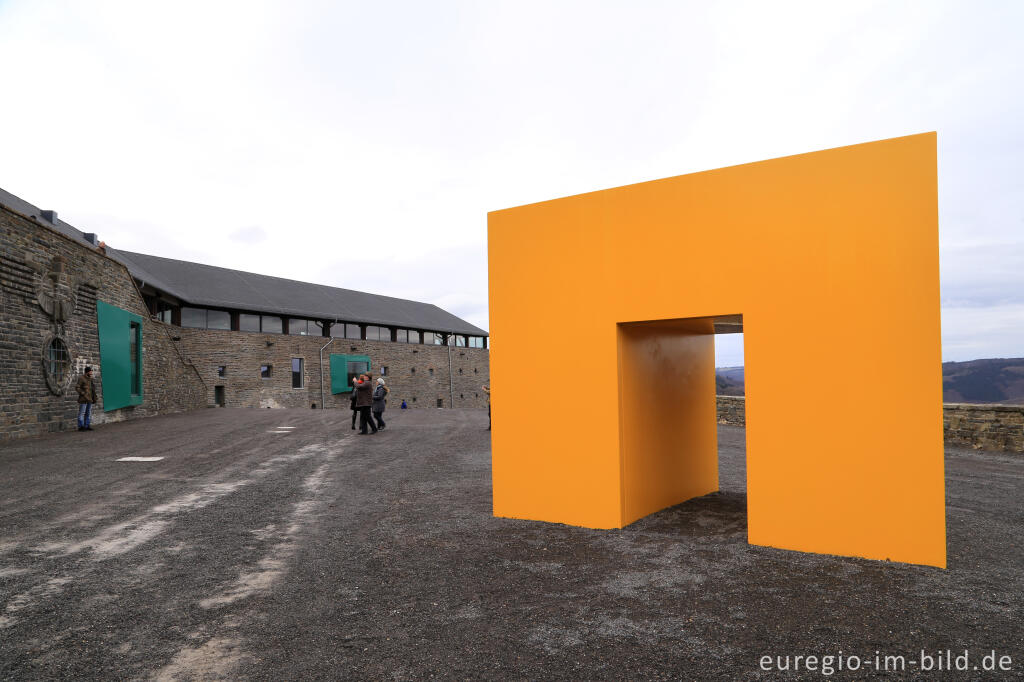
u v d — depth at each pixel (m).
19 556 4.59
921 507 4.15
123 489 7.35
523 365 5.93
